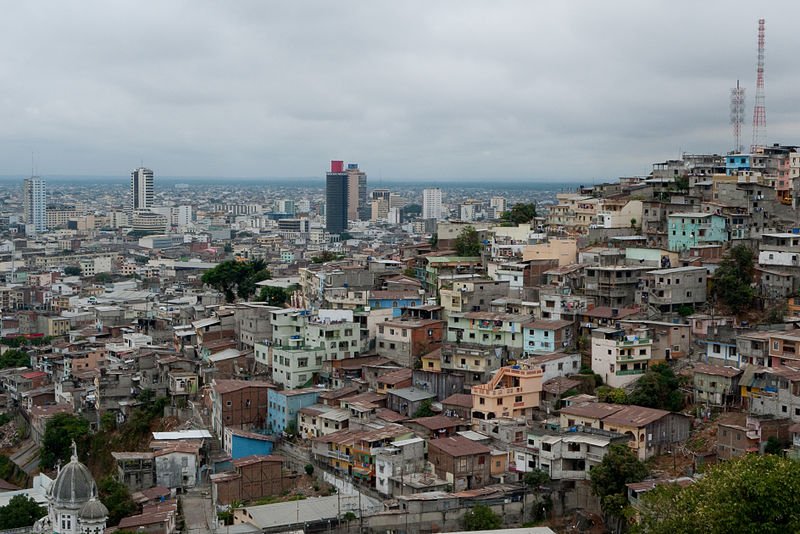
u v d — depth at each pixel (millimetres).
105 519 149500
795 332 180375
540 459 161500
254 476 171625
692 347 193875
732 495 119688
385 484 165500
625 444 156625
